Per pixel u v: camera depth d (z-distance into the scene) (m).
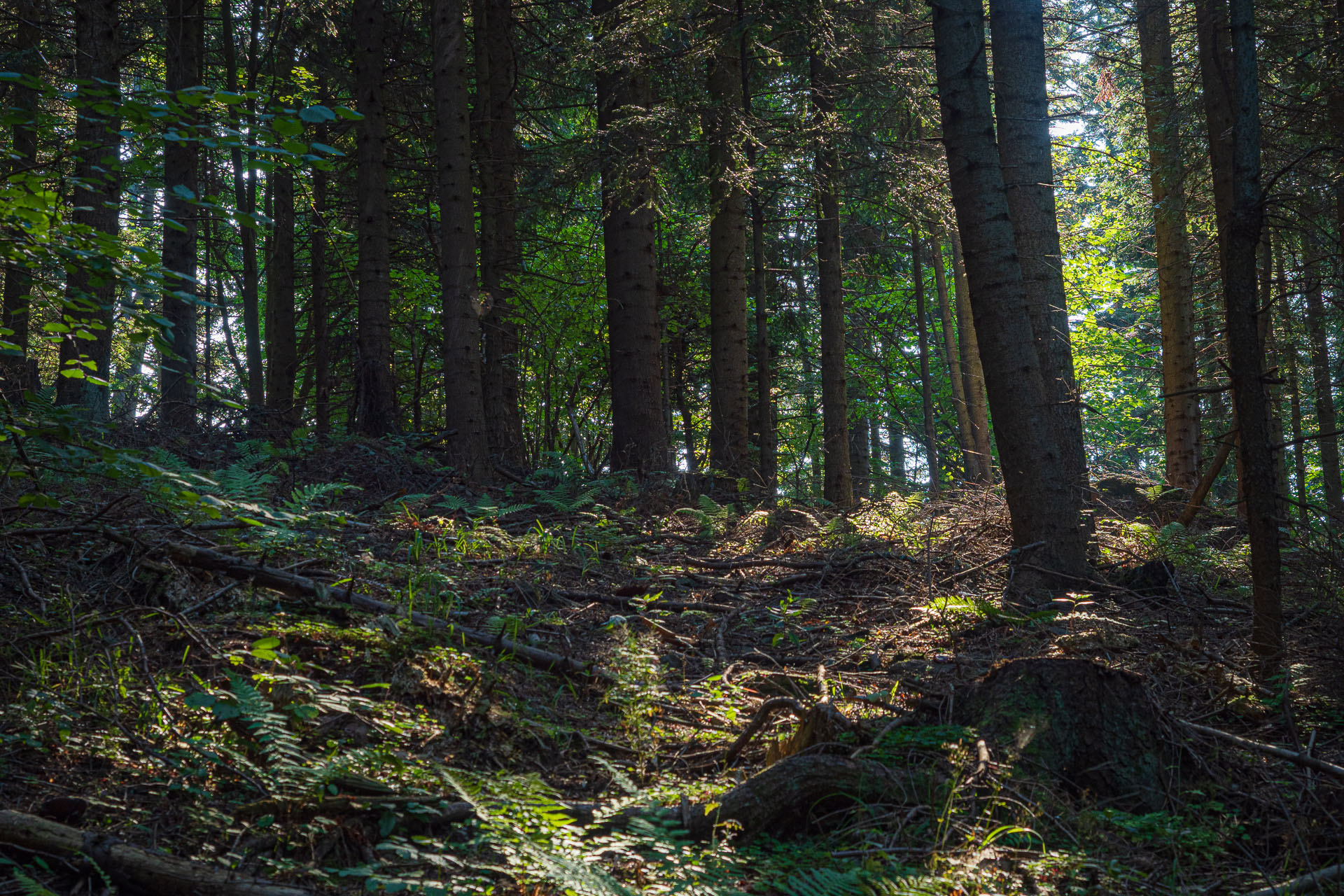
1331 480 15.70
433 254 17.73
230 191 18.08
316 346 17.28
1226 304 5.77
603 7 13.46
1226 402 14.70
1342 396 18.33
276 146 4.06
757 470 15.23
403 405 20.72
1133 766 4.21
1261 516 5.61
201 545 5.98
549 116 19.61
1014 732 4.27
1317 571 5.86
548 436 20.56
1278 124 11.45
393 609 5.53
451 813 3.44
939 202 12.65
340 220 17.81
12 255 3.87
